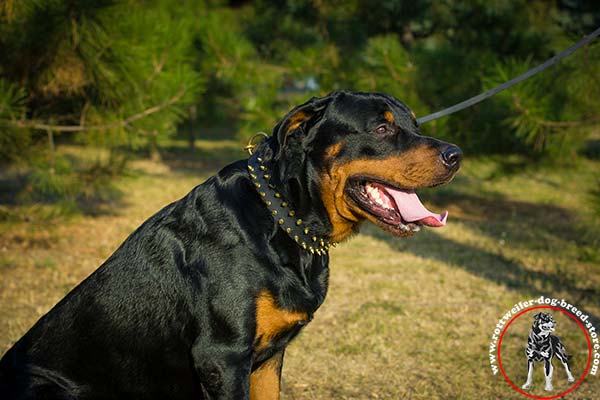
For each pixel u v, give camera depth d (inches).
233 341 110.0
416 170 118.0
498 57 367.9
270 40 451.2
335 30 405.4
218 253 112.1
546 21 403.9
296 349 189.6
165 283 114.3
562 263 289.7
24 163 284.5
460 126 348.8
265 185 115.7
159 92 283.7
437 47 354.6
